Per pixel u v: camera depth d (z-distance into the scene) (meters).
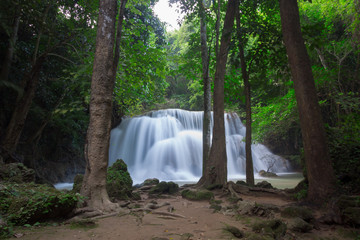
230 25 9.64
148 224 4.31
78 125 18.41
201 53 12.44
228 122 27.39
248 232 3.97
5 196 4.39
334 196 5.12
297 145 27.48
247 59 10.41
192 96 34.25
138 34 11.61
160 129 25.05
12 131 11.37
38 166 16.03
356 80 15.10
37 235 3.54
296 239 3.83
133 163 23.30
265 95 14.57
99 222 4.44
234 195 7.11
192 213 5.38
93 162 5.62
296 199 6.52
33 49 14.33
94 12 11.96
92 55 10.92
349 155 6.47
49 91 16.02
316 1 15.66
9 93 14.01
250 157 9.62
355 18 13.57
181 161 22.67
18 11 11.04
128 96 12.84
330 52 16.02
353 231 3.97
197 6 12.43
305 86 5.83
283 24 6.30
